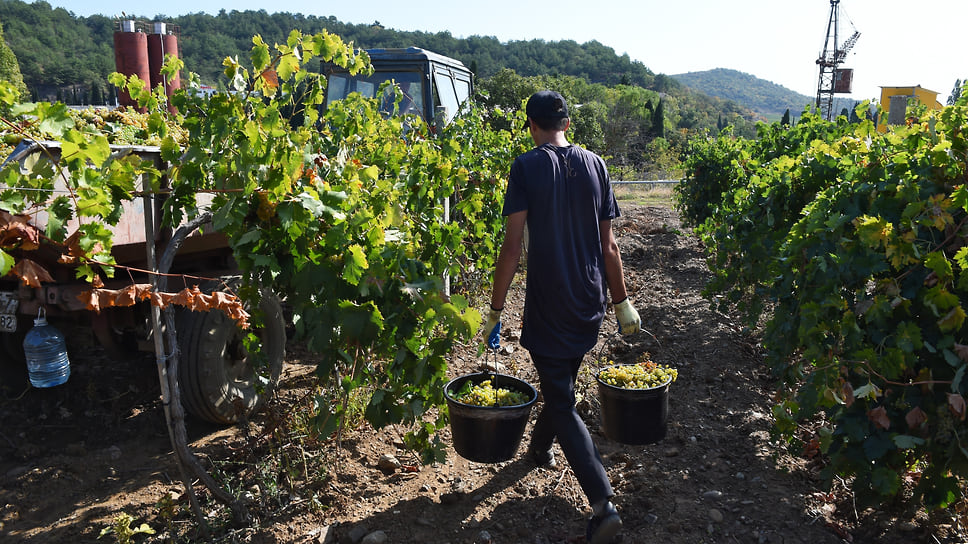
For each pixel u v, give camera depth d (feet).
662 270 28.96
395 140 16.46
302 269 8.57
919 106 17.10
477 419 9.58
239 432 12.51
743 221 17.81
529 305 8.64
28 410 12.99
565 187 8.40
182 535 9.18
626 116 222.48
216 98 8.07
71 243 7.23
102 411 13.19
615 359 16.79
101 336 11.39
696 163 37.76
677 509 9.87
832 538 9.09
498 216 22.80
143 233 10.71
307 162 9.00
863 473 8.89
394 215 11.06
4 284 11.07
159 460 11.49
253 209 8.44
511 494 10.31
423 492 10.42
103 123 11.25
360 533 9.16
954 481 8.39
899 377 8.96
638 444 10.72
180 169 8.14
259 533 9.23
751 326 17.75
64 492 10.42
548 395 8.70
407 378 9.41
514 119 29.89
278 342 13.52
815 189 14.73
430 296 8.95
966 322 8.50
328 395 12.07
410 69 25.38
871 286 11.76
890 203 9.46
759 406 13.93
